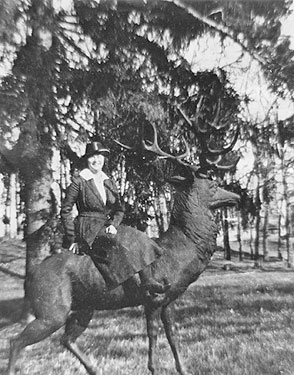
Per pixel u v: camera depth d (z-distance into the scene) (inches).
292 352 155.7
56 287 144.1
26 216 211.8
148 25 240.4
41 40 224.8
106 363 154.6
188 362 154.9
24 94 220.2
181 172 166.7
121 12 235.8
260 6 249.9
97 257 148.3
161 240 156.1
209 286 203.8
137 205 208.7
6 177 220.7
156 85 235.0
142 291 147.3
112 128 219.9
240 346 161.0
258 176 239.5
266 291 195.2
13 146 215.9
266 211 239.5
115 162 212.8
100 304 149.0
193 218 154.9
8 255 220.1
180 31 242.8
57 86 224.5
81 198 155.0
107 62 232.2
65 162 219.6
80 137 221.0
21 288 199.6
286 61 252.7
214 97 237.6
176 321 178.1
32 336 142.0
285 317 173.9
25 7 223.0
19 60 221.9
